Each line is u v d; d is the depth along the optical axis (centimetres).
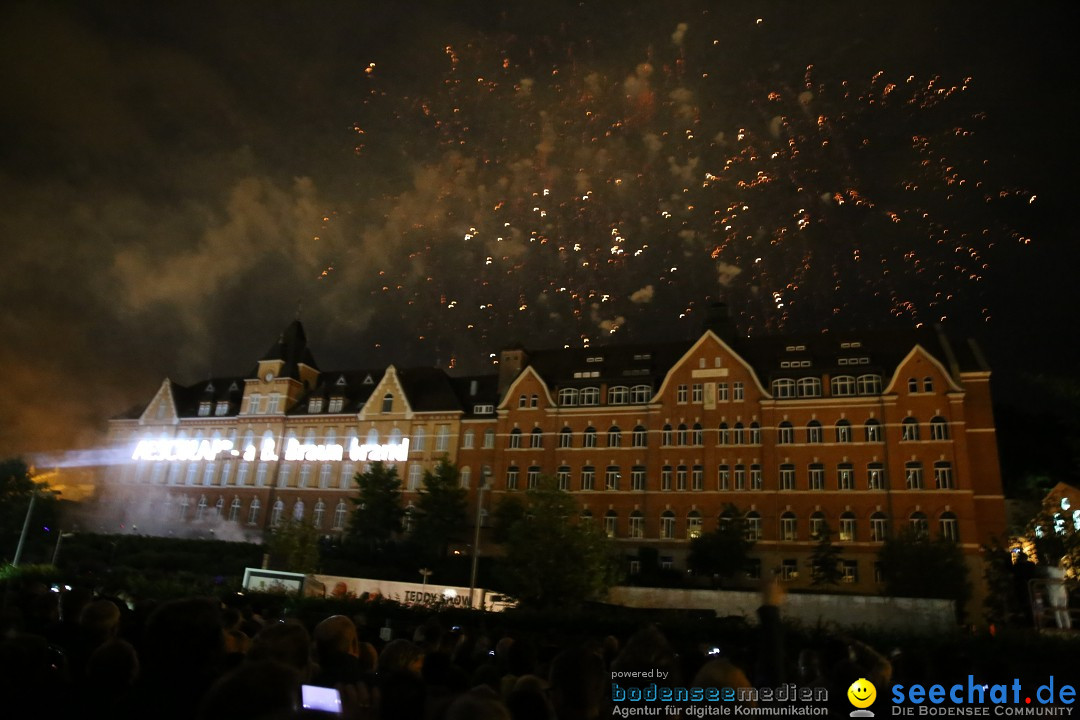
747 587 6656
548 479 5234
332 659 844
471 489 8150
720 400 7381
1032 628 2312
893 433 6712
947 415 6619
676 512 7200
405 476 8556
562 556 4900
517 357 8669
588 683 638
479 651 1349
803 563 6650
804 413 7081
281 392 9612
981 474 6556
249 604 2800
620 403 7825
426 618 2991
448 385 9044
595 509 7531
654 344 8419
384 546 7575
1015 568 2552
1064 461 7869
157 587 3428
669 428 7475
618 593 4719
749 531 6600
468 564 7112
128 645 669
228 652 881
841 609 3641
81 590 1117
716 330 7806
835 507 6712
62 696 649
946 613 3475
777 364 7544
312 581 4078
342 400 9362
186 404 10306
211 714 387
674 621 2833
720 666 649
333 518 8719
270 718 386
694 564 6444
